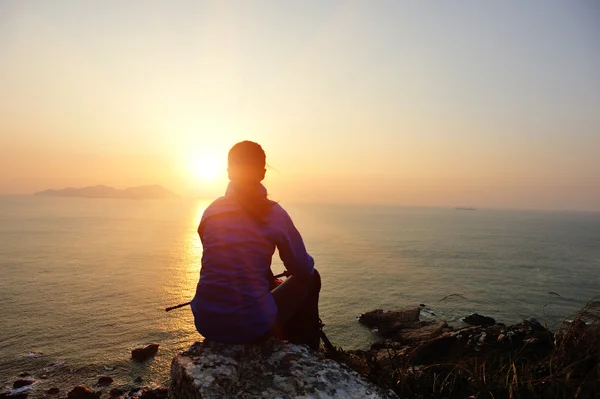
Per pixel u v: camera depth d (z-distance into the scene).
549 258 123.75
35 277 70.94
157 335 37.59
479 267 99.00
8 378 26.67
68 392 23.06
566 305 57.44
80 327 40.22
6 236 151.25
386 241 169.00
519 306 55.34
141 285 65.12
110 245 129.12
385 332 36.34
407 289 65.69
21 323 41.56
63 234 164.75
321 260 101.94
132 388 24.45
